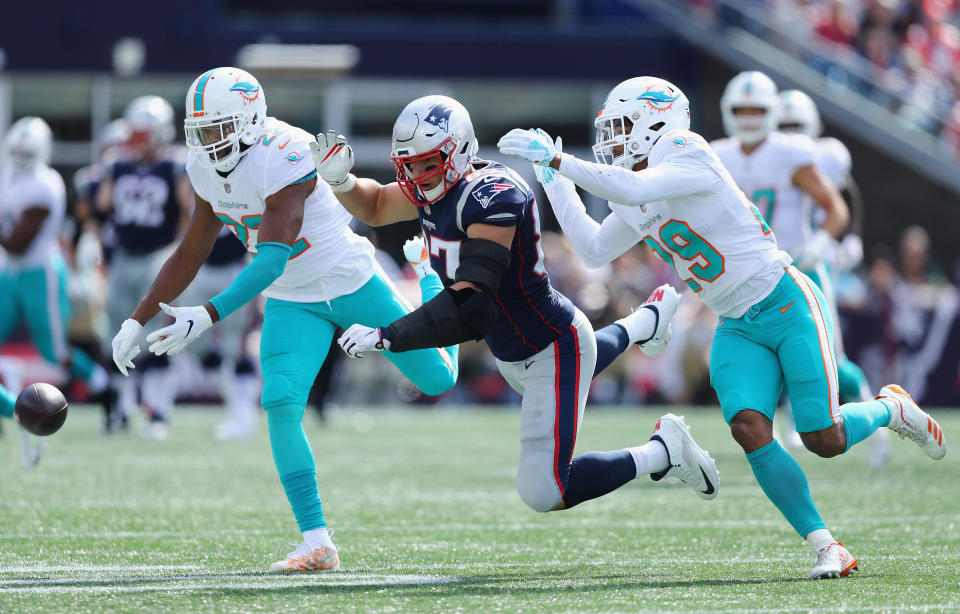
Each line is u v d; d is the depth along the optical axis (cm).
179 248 1606
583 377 1503
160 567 1538
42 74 5953
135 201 3378
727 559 1614
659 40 6194
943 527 1897
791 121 2986
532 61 6184
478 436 3753
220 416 4597
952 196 5956
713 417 4503
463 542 1764
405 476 2650
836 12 6194
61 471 2650
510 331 1466
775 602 1288
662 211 1520
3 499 2191
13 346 4747
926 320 4994
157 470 2689
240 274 1480
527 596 1320
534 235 1430
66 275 3375
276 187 1522
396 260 6075
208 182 1549
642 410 5038
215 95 1491
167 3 5991
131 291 3453
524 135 1394
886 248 5978
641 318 1681
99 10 5962
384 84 6134
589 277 4984
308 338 1603
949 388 5006
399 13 6388
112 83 6003
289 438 1546
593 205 5816
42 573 1489
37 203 3238
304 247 1591
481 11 6431
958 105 6184
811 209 2916
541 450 1486
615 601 1291
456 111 1414
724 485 2467
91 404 5006
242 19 6194
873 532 1845
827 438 1509
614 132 1530
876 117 6003
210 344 3572
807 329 1508
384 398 5234
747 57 6084
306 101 6119
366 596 1316
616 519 2009
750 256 1504
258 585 1391
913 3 6331
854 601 1295
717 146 2744
